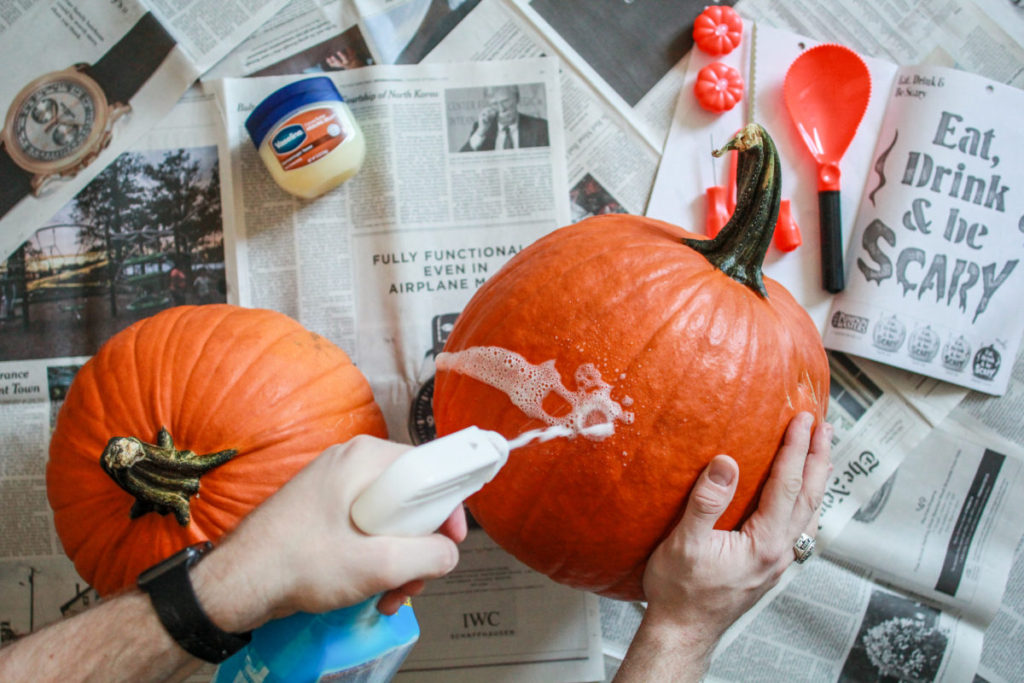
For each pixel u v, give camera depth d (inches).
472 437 15.5
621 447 20.1
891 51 33.9
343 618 18.0
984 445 33.0
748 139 20.8
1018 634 32.1
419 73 33.5
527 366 20.9
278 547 15.8
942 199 32.9
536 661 31.7
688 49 34.0
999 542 32.6
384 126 33.4
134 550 23.2
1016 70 33.5
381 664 19.3
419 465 14.8
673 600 21.5
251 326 25.4
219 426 23.2
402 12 33.7
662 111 33.8
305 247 33.1
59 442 24.8
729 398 20.0
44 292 33.0
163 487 22.6
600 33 34.0
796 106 33.4
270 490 23.3
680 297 20.5
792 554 23.3
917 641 32.3
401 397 32.7
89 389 24.5
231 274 32.9
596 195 33.6
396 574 15.6
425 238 33.2
